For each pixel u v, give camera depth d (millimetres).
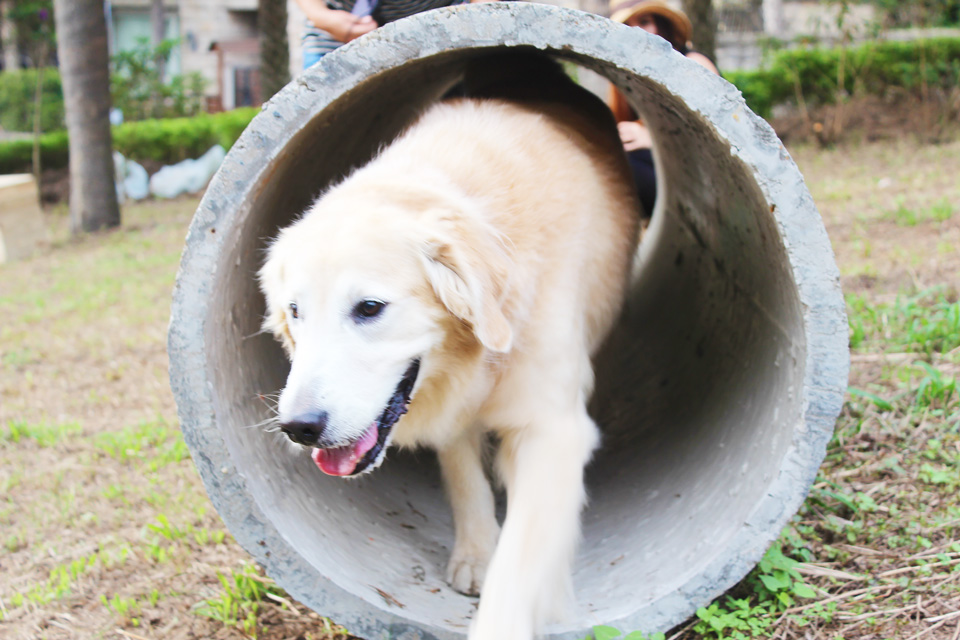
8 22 24266
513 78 3611
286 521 2557
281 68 13016
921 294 4555
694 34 10367
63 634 2938
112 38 32500
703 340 3953
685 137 3395
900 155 10203
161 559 3350
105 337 6734
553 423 2582
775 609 2648
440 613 2600
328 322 2354
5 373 6062
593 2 8664
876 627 2512
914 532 2902
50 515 3855
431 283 2412
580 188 2896
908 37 15219
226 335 2717
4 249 10906
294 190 3301
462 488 3064
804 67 13586
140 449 4516
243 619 2896
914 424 3570
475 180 2643
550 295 2623
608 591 2672
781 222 2352
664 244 5051
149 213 13844
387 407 2455
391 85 3156
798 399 2447
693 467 3160
